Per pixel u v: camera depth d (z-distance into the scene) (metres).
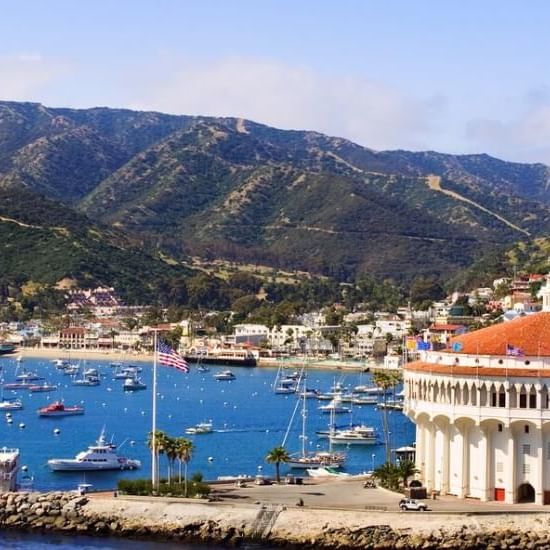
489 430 199.12
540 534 178.88
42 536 189.25
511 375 196.62
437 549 177.12
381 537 179.25
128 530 190.00
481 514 183.50
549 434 196.25
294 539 181.50
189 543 184.75
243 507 190.38
